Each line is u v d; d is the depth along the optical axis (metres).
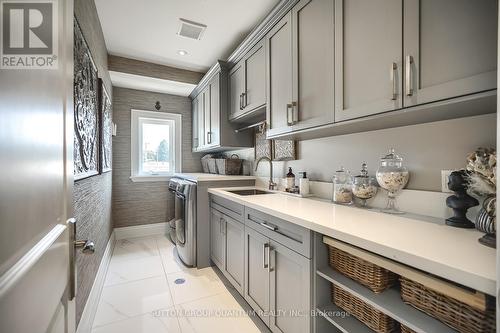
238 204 1.87
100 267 2.08
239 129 2.70
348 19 1.24
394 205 1.33
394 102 1.03
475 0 0.80
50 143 0.58
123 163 3.42
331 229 0.98
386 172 1.26
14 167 0.41
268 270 1.45
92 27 1.80
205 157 3.72
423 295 0.80
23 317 0.43
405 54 0.99
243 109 2.35
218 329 1.56
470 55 0.81
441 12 0.88
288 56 1.68
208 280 2.20
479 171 0.87
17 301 0.41
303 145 2.05
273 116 1.85
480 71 0.79
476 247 0.76
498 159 0.47
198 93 3.49
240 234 1.84
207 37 2.47
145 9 2.02
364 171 1.46
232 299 1.90
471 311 0.67
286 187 2.09
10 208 0.40
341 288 1.03
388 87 1.05
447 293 0.67
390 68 1.04
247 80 2.29
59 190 0.64
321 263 1.14
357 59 1.20
